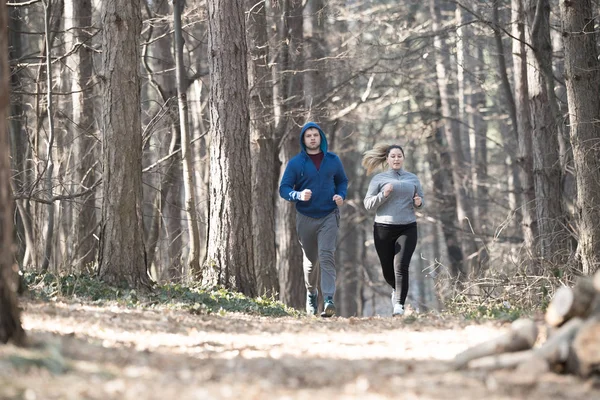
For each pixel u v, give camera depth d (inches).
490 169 1664.6
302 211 542.6
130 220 519.2
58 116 835.4
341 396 239.3
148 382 247.3
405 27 1115.9
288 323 452.4
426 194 1503.4
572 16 599.8
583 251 579.8
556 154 750.5
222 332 393.4
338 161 548.4
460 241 1423.5
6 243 273.7
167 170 889.5
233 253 590.9
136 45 526.6
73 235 835.4
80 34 803.4
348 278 1690.5
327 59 948.6
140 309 454.6
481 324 413.1
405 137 1353.3
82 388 231.3
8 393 216.5
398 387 250.5
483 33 1077.8
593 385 247.6
